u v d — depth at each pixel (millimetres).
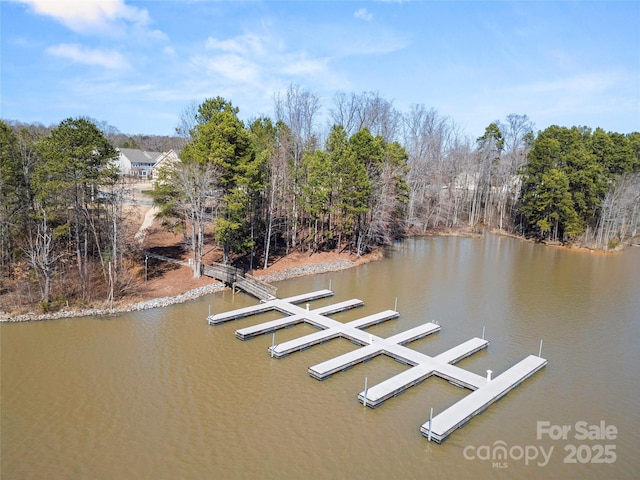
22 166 33250
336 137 49406
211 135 35281
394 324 30250
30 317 28406
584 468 16672
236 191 36000
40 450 16672
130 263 37469
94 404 19750
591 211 61312
